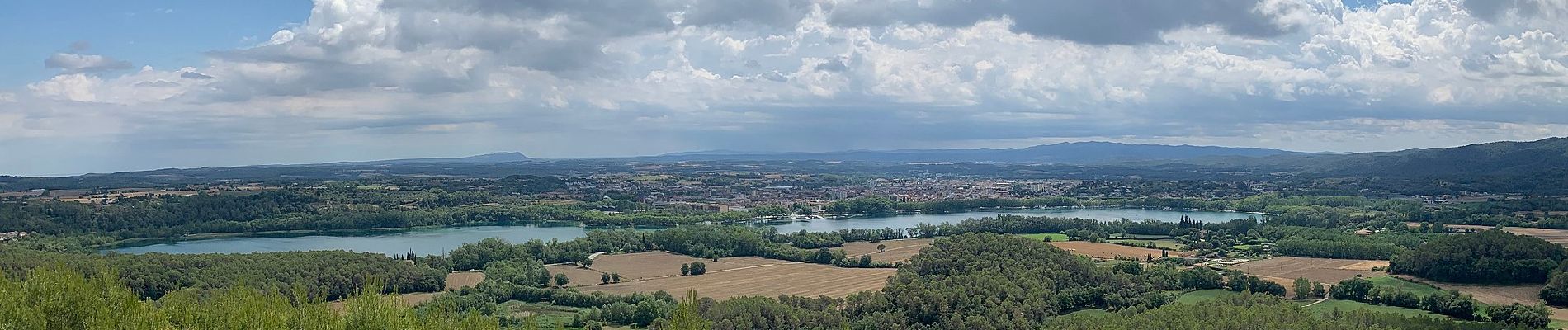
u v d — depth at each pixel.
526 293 199.25
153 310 71.94
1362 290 186.12
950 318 161.12
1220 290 197.25
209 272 178.88
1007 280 175.25
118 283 75.94
